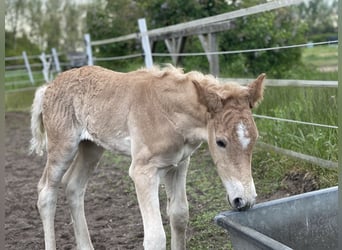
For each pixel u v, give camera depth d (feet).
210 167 19.72
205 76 10.98
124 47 38.04
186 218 11.82
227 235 13.65
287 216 9.28
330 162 14.97
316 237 9.50
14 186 20.61
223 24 22.16
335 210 9.61
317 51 47.75
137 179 11.07
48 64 47.60
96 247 13.83
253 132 9.41
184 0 32.24
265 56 29.14
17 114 39.17
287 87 20.10
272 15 28.84
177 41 28.17
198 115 10.48
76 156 13.67
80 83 12.82
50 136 13.16
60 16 62.80
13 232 15.47
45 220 13.00
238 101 9.73
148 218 10.78
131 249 13.55
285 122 17.87
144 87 11.46
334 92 16.29
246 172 9.31
